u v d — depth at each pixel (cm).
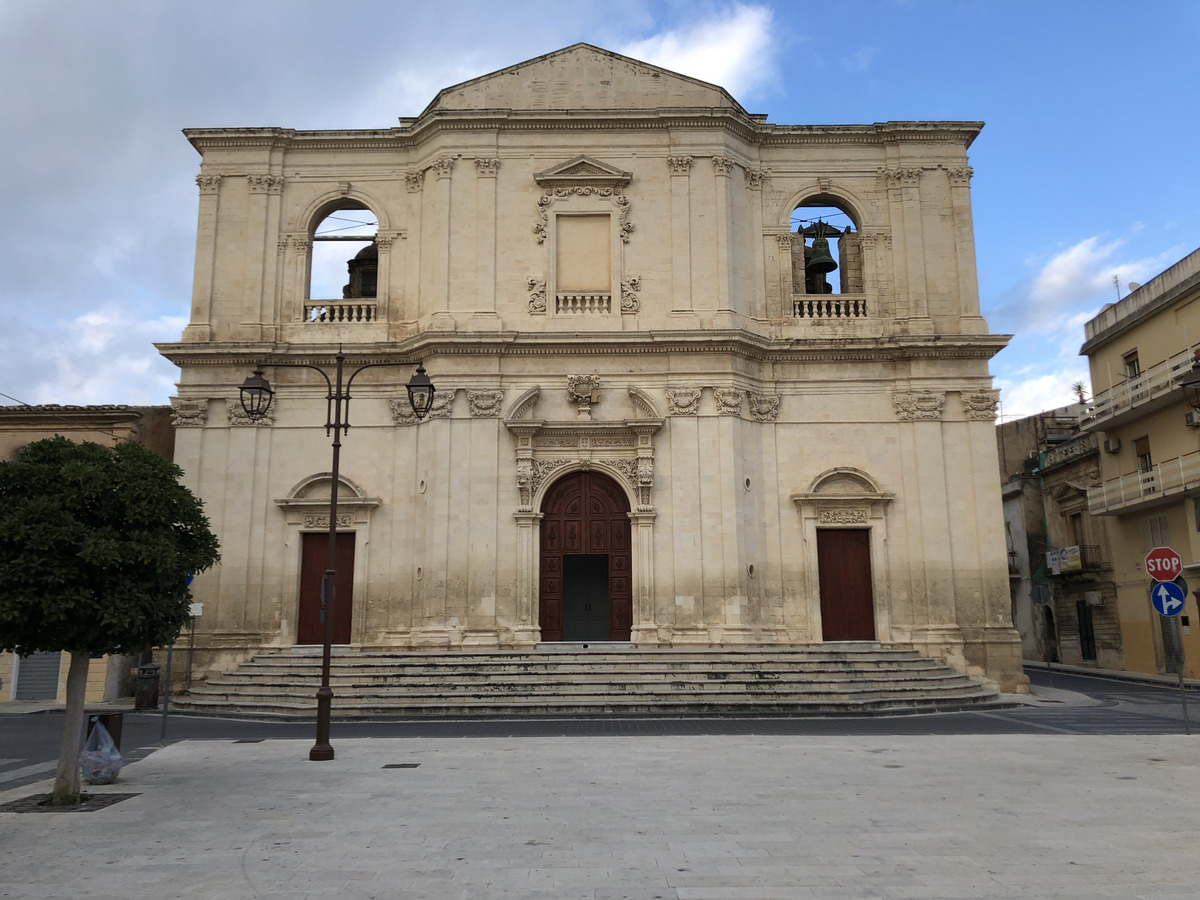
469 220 2912
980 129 3016
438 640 2658
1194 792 1171
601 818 1048
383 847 928
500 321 2848
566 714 2230
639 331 2803
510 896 766
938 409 2861
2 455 2905
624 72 3017
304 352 2859
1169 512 3269
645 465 2758
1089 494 3638
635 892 771
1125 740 1662
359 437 2869
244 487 2825
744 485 2791
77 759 1213
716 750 1593
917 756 1498
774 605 2781
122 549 1212
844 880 797
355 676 2403
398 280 2969
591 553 2805
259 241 2973
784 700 2291
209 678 2548
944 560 2781
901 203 2992
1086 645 3916
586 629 2950
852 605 2819
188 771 1420
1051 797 1145
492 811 1091
